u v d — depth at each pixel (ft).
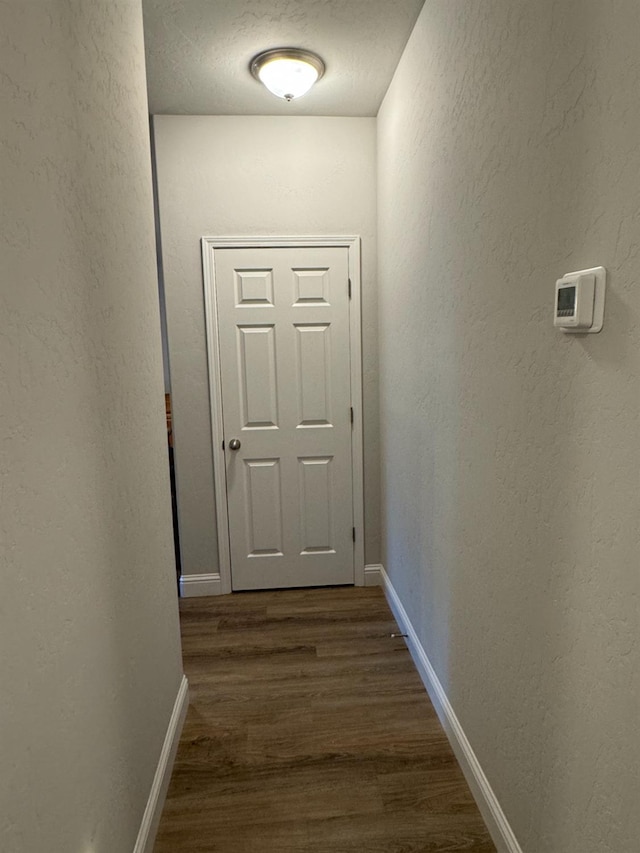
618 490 2.92
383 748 6.16
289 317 9.66
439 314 6.06
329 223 9.46
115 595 4.13
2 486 2.52
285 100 8.57
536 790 4.07
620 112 2.76
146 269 5.43
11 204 2.67
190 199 9.23
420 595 7.40
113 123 4.45
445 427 5.99
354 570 10.46
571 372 3.36
